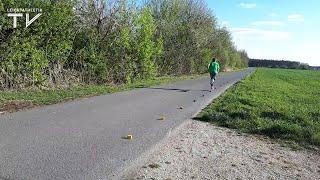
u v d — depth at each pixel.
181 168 7.68
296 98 22.19
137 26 26.72
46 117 11.16
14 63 16.34
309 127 12.63
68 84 19.69
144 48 27.09
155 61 32.97
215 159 8.58
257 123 12.73
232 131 11.88
